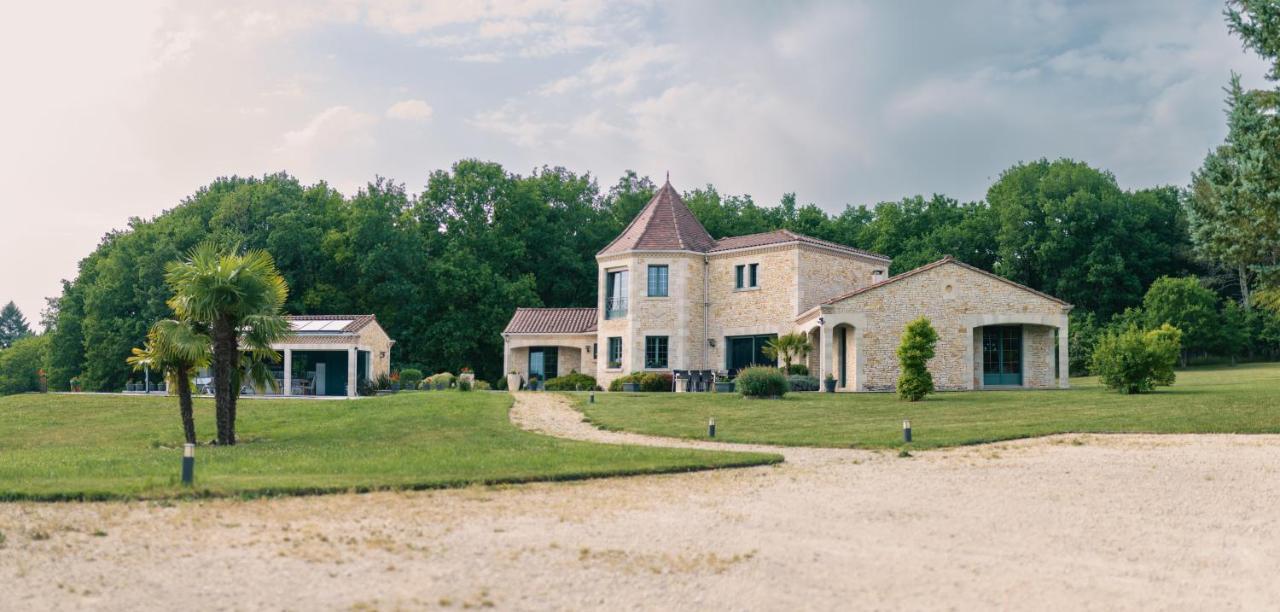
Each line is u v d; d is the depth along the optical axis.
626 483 13.72
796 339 34.97
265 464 15.78
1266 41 21.56
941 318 33.62
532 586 8.10
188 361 20.78
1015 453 16.75
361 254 53.75
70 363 57.47
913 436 19.22
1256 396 24.55
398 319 54.56
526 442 19.61
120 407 30.22
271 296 21.52
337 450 18.66
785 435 20.12
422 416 24.91
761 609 7.57
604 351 41.06
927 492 12.83
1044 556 9.31
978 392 30.61
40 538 9.53
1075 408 23.47
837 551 9.44
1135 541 9.95
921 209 73.06
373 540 9.67
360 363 43.75
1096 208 62.84
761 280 38.84
